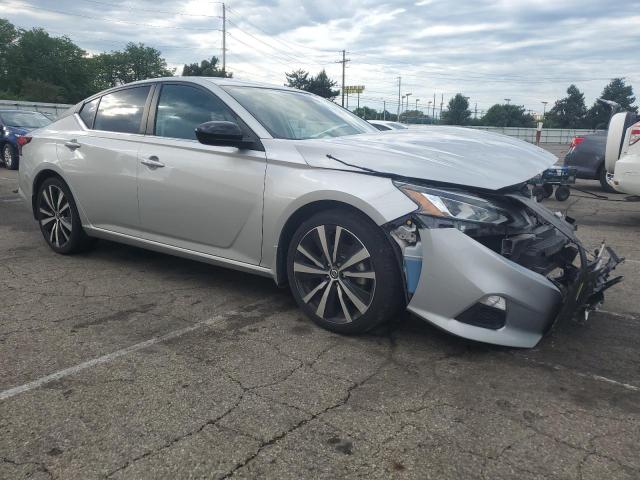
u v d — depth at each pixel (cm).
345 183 327
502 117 9294
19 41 7375
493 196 318
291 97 450
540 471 216
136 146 438
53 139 510
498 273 294
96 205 471
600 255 341
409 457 224
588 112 9338
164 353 315
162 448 227
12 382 279
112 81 8750
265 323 362
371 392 275
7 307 386
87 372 291
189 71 6669
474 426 247
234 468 215
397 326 358
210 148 392
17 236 608
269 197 358
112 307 389
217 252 400
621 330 360
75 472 212
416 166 319
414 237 309
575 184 1309
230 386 279
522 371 300
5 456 221
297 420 249
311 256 346
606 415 257
